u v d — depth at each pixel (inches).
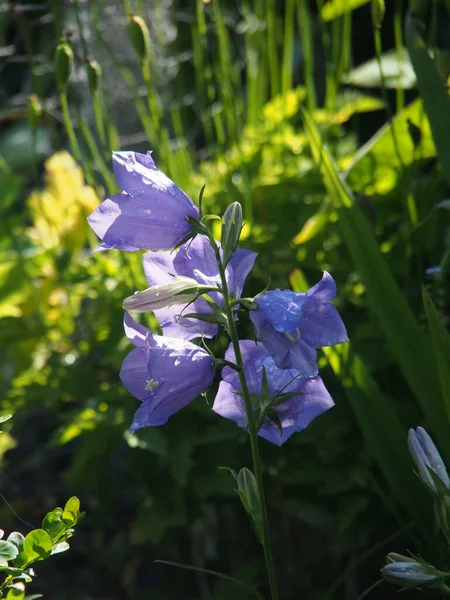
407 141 14.8
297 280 11.5
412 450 8.7
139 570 17.1
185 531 16.1
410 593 13.7
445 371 10.4
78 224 18.2
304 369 7.2
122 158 7.4
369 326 14.3
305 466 14.0
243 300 7.3
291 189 16.5
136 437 13.7
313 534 15.5
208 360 7.6
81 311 18.0
